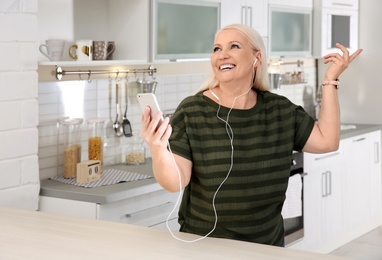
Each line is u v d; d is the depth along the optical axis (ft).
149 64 14.93
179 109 8.56
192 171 8.54
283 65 20.61
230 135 8.39
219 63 8.52
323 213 18.37
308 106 21.81
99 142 13.60
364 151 20.31
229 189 8.34
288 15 18.54
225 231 8.38
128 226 8.22
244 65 8.50
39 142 13.01
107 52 13.67
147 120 7.40
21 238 7.70
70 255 7.05
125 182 12.82
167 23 14.23
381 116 21.31
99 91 14.39
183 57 14.75
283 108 8.75
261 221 8.49
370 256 18.42
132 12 14.02
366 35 21.35
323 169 18.28
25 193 11.76
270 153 8.51
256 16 17.01
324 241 18.51
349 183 19.58
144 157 14.88
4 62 11.19
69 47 13.56
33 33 11.64
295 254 7.06
